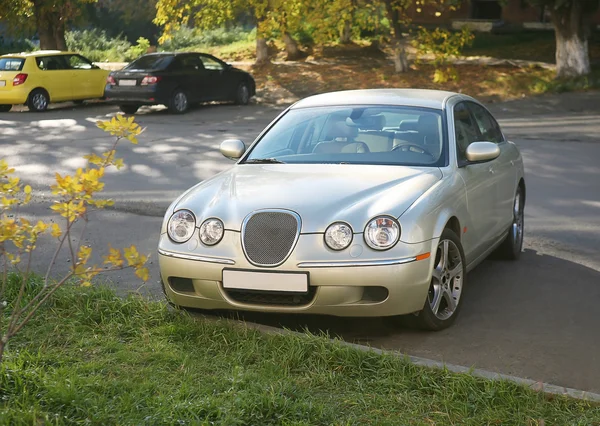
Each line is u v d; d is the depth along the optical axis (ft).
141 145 52.01
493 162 23.18
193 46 128.47
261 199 18.40
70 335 17.66
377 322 19.54
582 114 64.28
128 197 35.32
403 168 20.08
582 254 26.11
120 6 132.57
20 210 32.71
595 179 38.40
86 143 53.31
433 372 15.49
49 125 65.00
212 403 13.62
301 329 18.99
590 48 92.94
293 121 22.67
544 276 23.63
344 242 17.40
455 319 19.70
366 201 18.08
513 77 78.59
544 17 103.76
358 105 22.67
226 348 17.07
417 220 17.79
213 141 53.47
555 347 17.89
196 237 18.35
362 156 20.83
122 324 18.34
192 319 18.43
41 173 41.98
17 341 17.24
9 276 20.77
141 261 12.60
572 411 14.06
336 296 17.40
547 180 38.29
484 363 16.99
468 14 108.06
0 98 76.38
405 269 17.40
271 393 13.99
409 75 84.64
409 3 84.94
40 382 14.30
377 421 13.46
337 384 15.25
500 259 25.59
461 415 13.91
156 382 14.88
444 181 19.63
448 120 21.71
